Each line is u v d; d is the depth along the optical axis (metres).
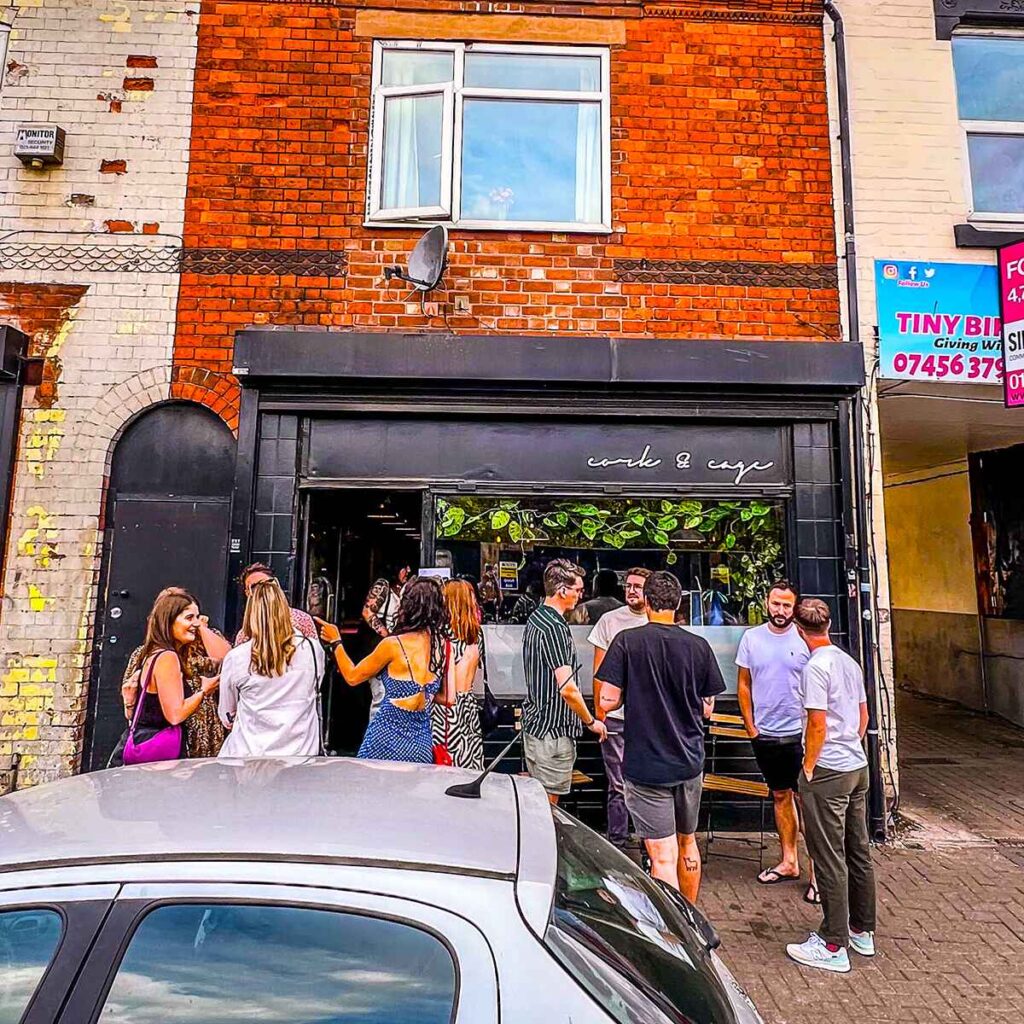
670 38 6.43
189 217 6.12
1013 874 5.03
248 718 3.63
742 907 4.55
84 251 6.04
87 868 1.58
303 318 6.08
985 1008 3.51
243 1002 1.47
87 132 6.15
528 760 4.66
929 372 6.15
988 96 6.69
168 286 6.05
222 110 6.22
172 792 1.97
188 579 5.89
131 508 5.94
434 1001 1.46
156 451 6.01
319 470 6.02
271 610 3.71
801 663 4.91
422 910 1.53
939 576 10.89
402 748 3.81
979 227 6.42
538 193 6.44
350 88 6.29
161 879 1.56
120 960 1.50
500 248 6.21
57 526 5.78
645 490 6.10
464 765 4.16
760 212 6.31
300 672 3.72
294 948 1.51
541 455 6.09
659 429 6.15
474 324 6.12
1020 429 8.17
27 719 5.58
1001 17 6.62
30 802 1.93
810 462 6.11
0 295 5.98
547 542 6.14
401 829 1.76
